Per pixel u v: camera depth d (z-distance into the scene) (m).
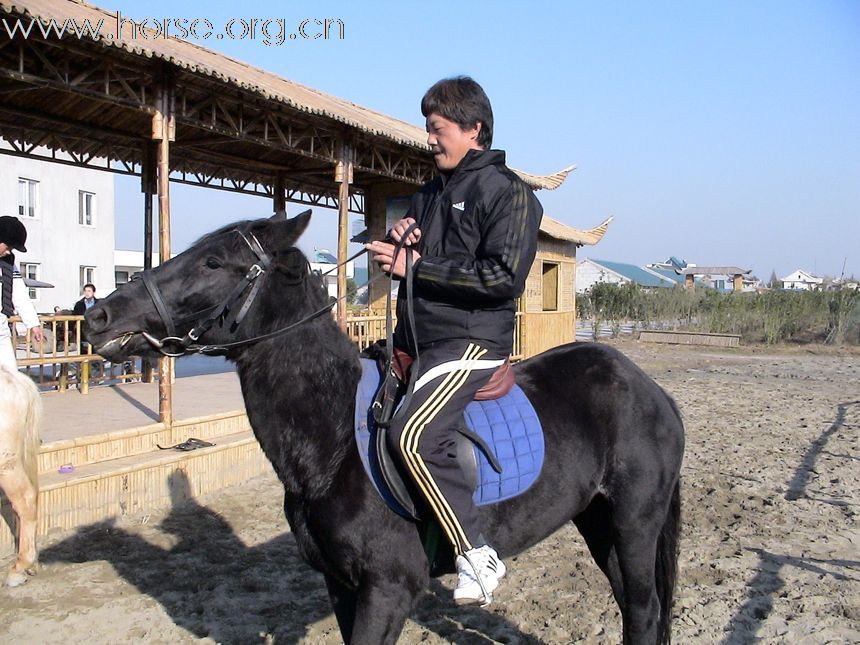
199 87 7.83
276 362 2.75
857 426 10.77
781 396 13.96
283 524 6.25
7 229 6.14
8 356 5.30
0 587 4.84
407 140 9.50
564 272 18.19
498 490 2.89
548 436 3.13
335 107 9.70
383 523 2.70
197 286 2.64
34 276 24.53
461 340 2.85
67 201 25.66
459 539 2.64
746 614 4.49
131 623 4.36
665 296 30.62
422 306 2.87
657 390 3.58
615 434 3.32
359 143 10.48
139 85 7.49
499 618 4.47
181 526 6.17
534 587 4.96
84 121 9.38
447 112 2.93
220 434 7.84
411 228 2.87
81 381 9.26
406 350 2.96
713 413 11.89
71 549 5.55
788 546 5.70
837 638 4.17
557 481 3.11
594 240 19.58
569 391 3.32
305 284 2.83
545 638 4.20
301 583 5.00
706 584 4.98
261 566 5.30
